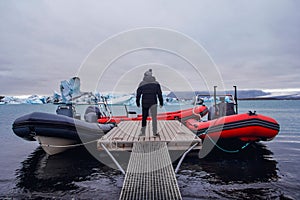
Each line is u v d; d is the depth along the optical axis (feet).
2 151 22.68
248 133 18.57
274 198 11.71
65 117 18.02
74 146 20.62
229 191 12.57
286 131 33.58
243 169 16.16
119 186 13.57
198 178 14.53
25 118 17.26
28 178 14.80
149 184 11.69
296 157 19.11
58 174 15.57
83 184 13.85
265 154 20.07
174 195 10.79
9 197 12.14
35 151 22.62
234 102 24.20
